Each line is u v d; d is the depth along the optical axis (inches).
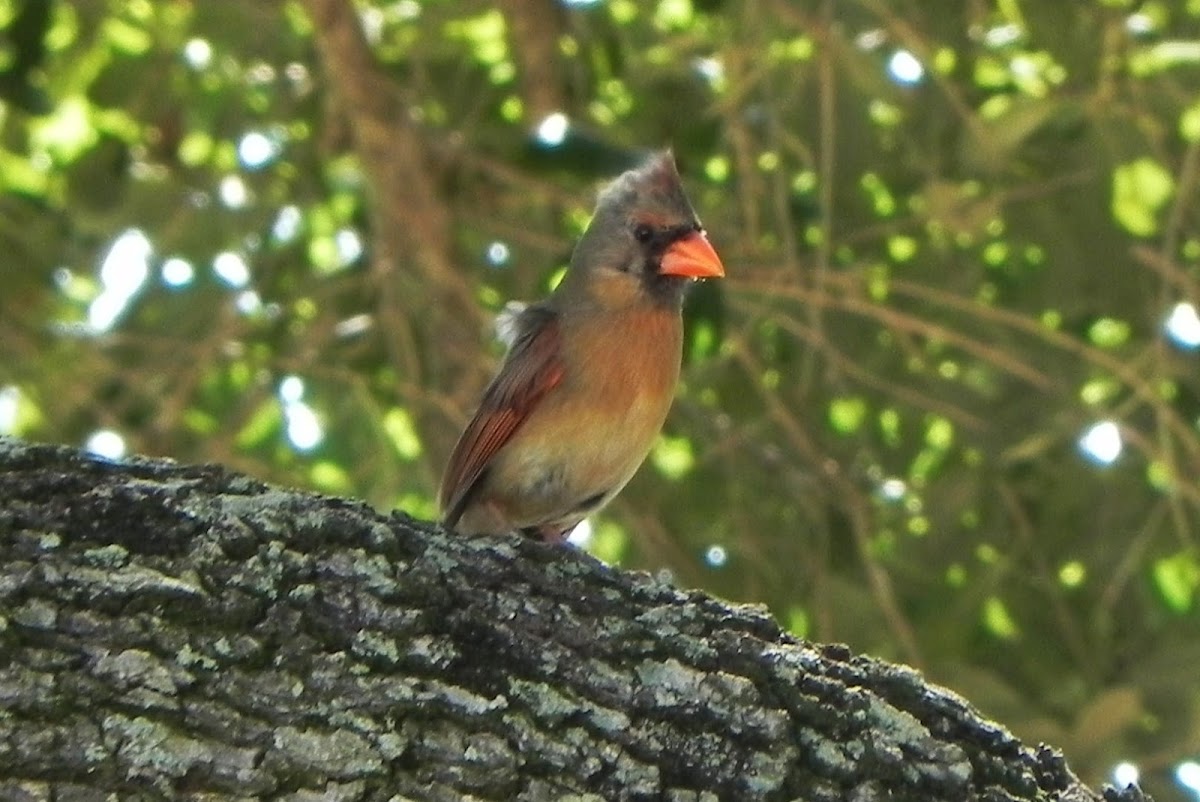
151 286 525.0
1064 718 484.1
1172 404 486.3
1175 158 478.0
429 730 199.0
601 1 527.2
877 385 478.3
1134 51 487.8
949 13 476.4
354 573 205.9
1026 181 476.4
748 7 454.0
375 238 514.6
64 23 542.0
